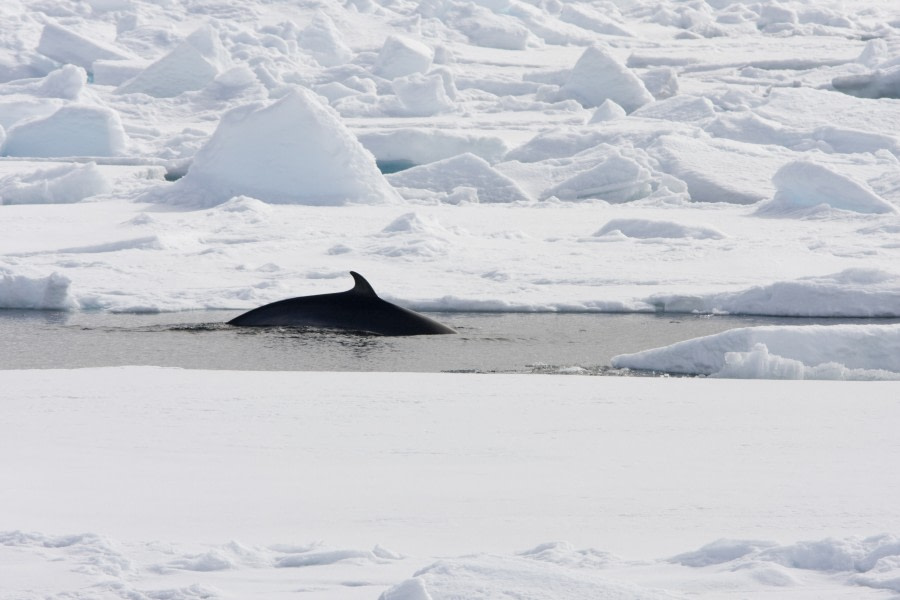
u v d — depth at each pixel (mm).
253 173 117812
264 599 14164
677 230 93000
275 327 59500
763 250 86188
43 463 25938
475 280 76250
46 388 38438
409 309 62531
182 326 60188
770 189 122438
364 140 155125
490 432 30172
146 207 115062
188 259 83625
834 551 14922
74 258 83000
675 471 24531
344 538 18422
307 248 88750
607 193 123688
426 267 81062
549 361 50938
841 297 65562
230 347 54125
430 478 23938
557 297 69938
